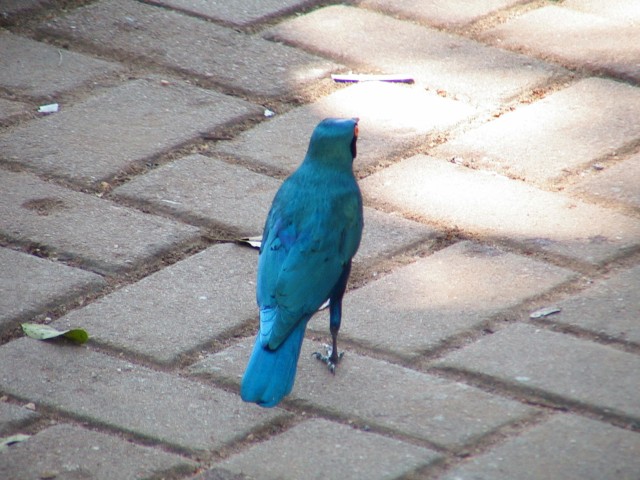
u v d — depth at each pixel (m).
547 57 13.75
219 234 10.76
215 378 8.91
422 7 15.01
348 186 8.93
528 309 9.66
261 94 13.09
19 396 8.68
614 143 12.02
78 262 10.27
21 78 13.21
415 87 13.20
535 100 12.90
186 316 9.63
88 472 7.91
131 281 10.09
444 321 9.52
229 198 11.22
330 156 8.91
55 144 12.01
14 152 11.84
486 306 9.69
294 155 11.92
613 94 12.95
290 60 13.79
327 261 8.58
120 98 12.92
